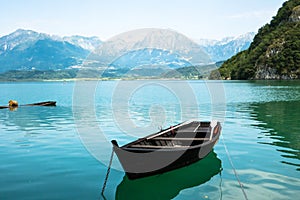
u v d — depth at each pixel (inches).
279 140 745.6
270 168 532.7
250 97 2181.3
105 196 432.5
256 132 850.8
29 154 650.2
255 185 459.5
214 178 494.3
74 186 469.1
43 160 604.1
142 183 482.9
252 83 4854.8
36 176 510.9
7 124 1089.4
